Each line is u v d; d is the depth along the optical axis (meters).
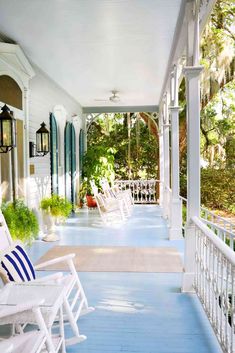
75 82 8.26
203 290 3.48
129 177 15.00
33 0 4.01
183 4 4.14
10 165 5.30
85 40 5.39
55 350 2.52
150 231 7.35
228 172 12.95
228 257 2.41
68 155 9.49
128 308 3.58
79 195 11.27
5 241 3.23
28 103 6.05
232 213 12.40
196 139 3.97
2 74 4.88
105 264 5.05
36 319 2.23
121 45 5.64
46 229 7.22
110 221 8.57
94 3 4.11
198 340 2.96
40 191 7.00
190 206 3.98
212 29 10.98
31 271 3.16
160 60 6.47
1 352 1.76
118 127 15.63
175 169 6.59
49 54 6.08
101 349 2.83
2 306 2.28
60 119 8.82
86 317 3.38
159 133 11.41
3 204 4.78
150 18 4.58
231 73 11.20
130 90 9.23
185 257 3.98
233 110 13.95
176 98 6.44
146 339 2.98
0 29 4.92
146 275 4.59
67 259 3.28
